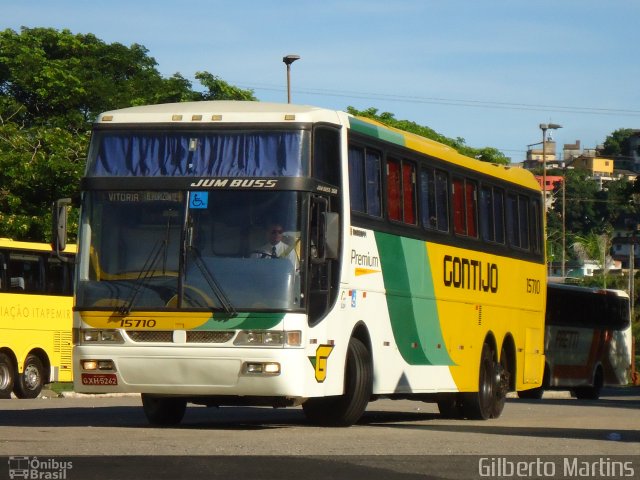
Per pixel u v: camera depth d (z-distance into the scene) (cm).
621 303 5847
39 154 4747
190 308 1734
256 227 1755
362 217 1939
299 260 1745
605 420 2420
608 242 11219
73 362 1775
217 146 1795
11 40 5747
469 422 2302
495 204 2572
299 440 1605
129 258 1769
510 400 4297
